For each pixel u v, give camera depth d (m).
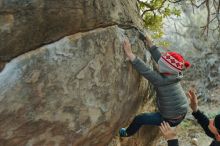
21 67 3.13
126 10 4.36
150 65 4.77
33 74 3.21
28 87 3.21
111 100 4.01
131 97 4.42
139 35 4.52
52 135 3.60
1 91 3.07
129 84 4.27
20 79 3.15
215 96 10.64
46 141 3.59
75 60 3.50
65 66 3.43
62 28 3.33
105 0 3.82
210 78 11.37
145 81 4.73
